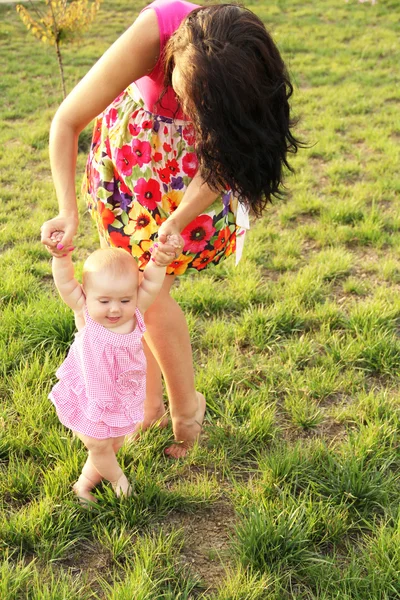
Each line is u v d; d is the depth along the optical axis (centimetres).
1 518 254
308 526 248
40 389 324
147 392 298
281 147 216
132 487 262
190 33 203
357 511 260
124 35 221
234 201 270
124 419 241
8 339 368
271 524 243
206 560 245
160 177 251
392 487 273
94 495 260
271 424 311
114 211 264
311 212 580
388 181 632
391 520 260
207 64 193
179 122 243
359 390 343
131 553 243
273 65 204
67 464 271
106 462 250
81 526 251
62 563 241
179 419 291
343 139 773
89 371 233
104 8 1648
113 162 257
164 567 237
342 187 623
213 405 321
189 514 264
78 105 228
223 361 356
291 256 495
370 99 915
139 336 236
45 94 1014
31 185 665
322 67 1078
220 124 199
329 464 281
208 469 289
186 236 258
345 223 555
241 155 204
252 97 198
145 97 241
